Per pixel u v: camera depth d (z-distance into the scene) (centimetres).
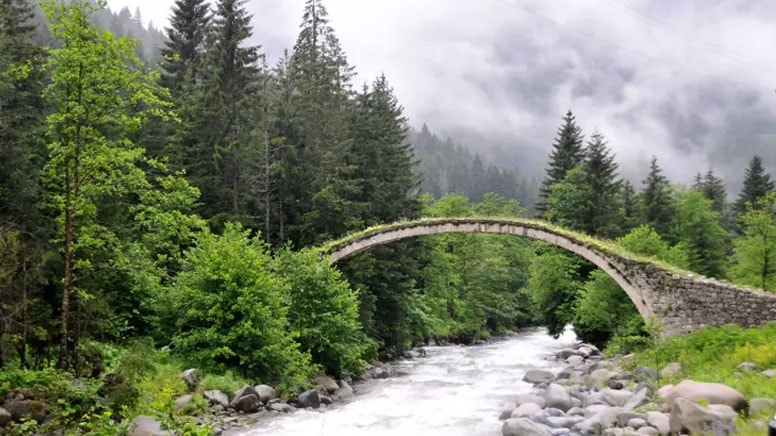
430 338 4419
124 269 1666
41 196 1700
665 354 2009
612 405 1606
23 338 1375
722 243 5084
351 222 3212
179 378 1680
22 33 2625
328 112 3631
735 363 1673
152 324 2003
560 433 1327
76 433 1148
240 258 2008
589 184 4453
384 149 3859
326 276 2338
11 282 1374
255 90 3384
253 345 1956
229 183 3150
